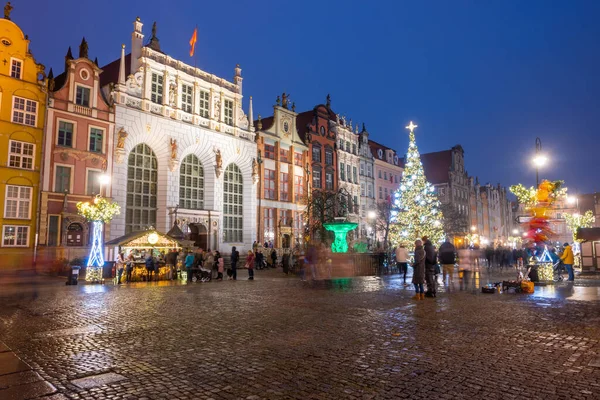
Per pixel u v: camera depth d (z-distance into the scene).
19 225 29.36
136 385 5.80
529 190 21.44
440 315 11.14
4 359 7.12
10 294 16.69
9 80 29.73
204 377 6.12
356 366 6.59
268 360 6.98
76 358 7.18
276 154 50.16
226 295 16.19
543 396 5.21
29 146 30.45
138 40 38.66
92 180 33.56
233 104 46.06
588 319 10.33
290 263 32.00
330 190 50.53
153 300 14.72
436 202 36.44
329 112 59.53
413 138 36.53
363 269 27.66
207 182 42.53
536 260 21.59
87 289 18.84
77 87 33.50
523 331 8.97
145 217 37.56
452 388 5.54
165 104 39.19
